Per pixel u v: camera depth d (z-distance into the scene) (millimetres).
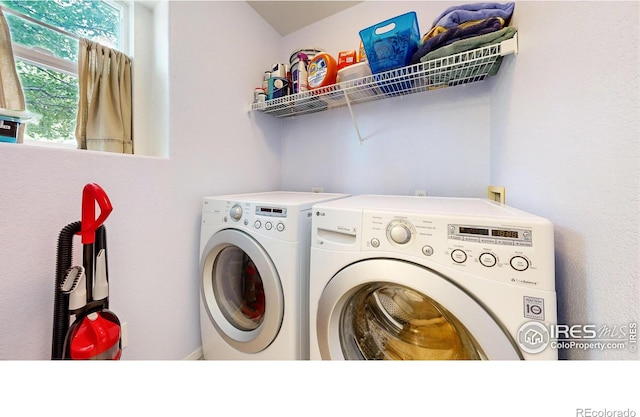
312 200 1105
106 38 1182
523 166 794
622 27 404
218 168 1432
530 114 746
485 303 577
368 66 1245
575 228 532
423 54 1066
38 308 787
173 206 1192
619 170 410
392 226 690
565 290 572
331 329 805
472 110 1304
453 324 666
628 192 392
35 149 772
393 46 1100
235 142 1546
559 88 590
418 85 1310
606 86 439
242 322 1183
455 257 610
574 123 533
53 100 1041
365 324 879
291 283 933
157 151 1206
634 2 382
